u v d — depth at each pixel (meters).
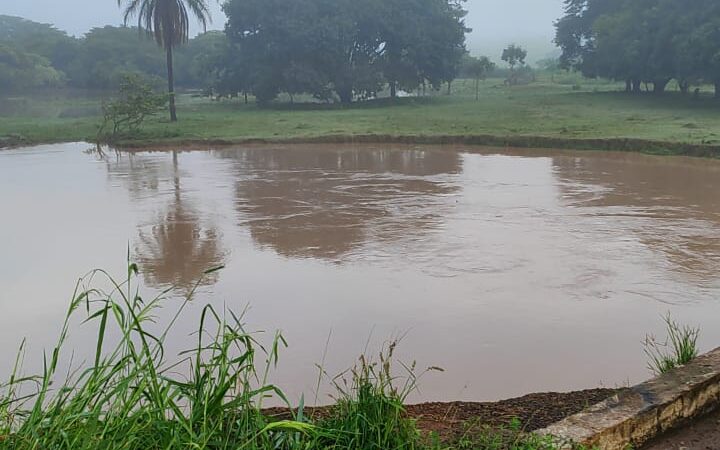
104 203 12.13
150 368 2.33
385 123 26.92
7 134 23.95
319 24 38.31
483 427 3.06
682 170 15.44
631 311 6.15
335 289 6.90
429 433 2.87
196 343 5.51
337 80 40.50
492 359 5.13
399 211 11.08
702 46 28.14
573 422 2.95
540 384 4.70
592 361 5.08
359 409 2.64
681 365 3.54
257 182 14.54
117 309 2.34
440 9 41.81
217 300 6.60
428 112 32.62
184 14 28.73
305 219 10.52
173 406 2.31
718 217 10.28
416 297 6.61
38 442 2.12
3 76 51.84
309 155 19.70
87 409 2.63
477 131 22.92
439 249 8.48
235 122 28.83
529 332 5.68
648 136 19.59
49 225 10.27
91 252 8.62
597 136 20.19
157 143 22.77
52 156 20.17
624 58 34.88
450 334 5.64
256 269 7.70
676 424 3.18
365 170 16.31
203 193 13.16
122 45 58.12
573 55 42.94
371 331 5.73
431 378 4.80
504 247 8.55
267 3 38.78
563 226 9.77
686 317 5.98
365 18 39.81
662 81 36.41
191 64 59.00
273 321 6.00
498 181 14.29
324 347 5.40
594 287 6.86
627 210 10.94
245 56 40.31
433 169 16.38
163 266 7.91
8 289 7.11
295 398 4.49
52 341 5.66
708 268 7.50
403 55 41.47
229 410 2.51
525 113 30.06
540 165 16.86
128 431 2.18
